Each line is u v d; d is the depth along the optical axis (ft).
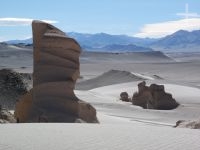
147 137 47.55
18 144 41.19
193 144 43.45
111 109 160.04
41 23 91.20
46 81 89.66
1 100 122.01
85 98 192.65
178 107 172.96
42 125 59.00
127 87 260.62
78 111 89.10
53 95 89.15
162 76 421.18
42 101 88.33
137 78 304.71
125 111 155.84
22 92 129.90
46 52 90.38
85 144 42.04
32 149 39.04
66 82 90.17
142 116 145.38
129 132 51.98
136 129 56.29
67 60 90.79
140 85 182.50
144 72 466.29
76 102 89.76
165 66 515.50
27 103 90.74
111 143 42.98
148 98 177.68
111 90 252.62
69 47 90.48
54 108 87.76
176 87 245.04
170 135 49.65
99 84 302.25
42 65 90.43
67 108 88.48
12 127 55.42
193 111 163.73
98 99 192.24
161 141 44.86
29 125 59.00
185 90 234.79
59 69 90.43
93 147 40.60
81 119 88.28
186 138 47.24
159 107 174.60
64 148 39.75
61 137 46.11
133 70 490.49
